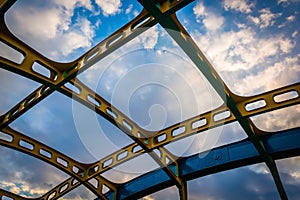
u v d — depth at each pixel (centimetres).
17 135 1625
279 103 1214
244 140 1673
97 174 1814
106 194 2178
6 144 1559
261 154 1528
